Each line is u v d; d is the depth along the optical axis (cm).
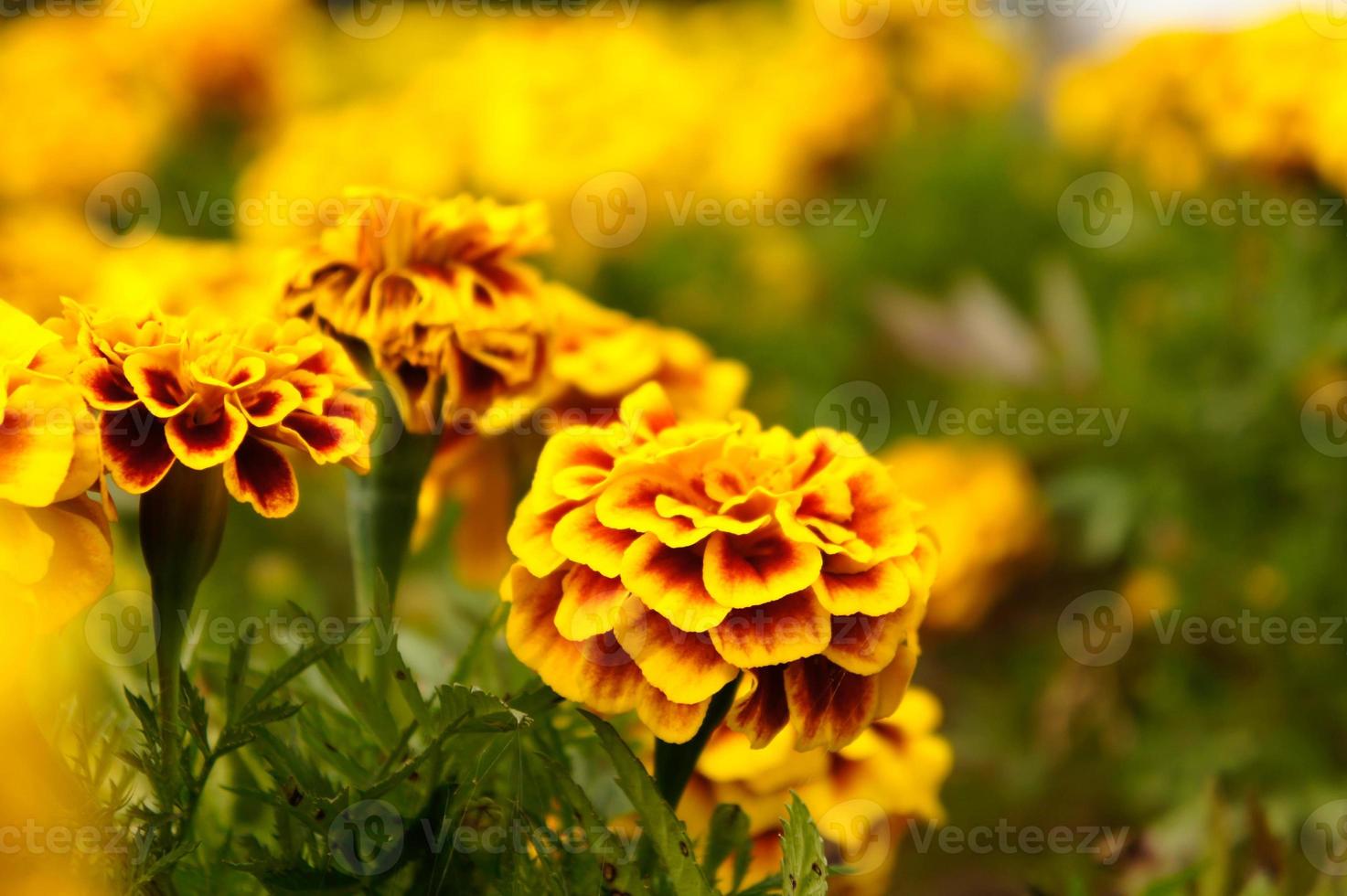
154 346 41
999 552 93
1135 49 94
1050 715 86
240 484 41
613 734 41
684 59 134
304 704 42
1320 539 82
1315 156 76
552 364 50
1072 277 103
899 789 47
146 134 110
